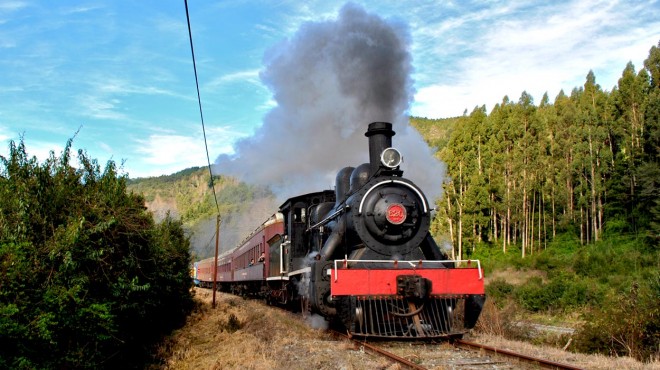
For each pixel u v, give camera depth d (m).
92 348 7.12
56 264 6.74
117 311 8.29
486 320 12.15
